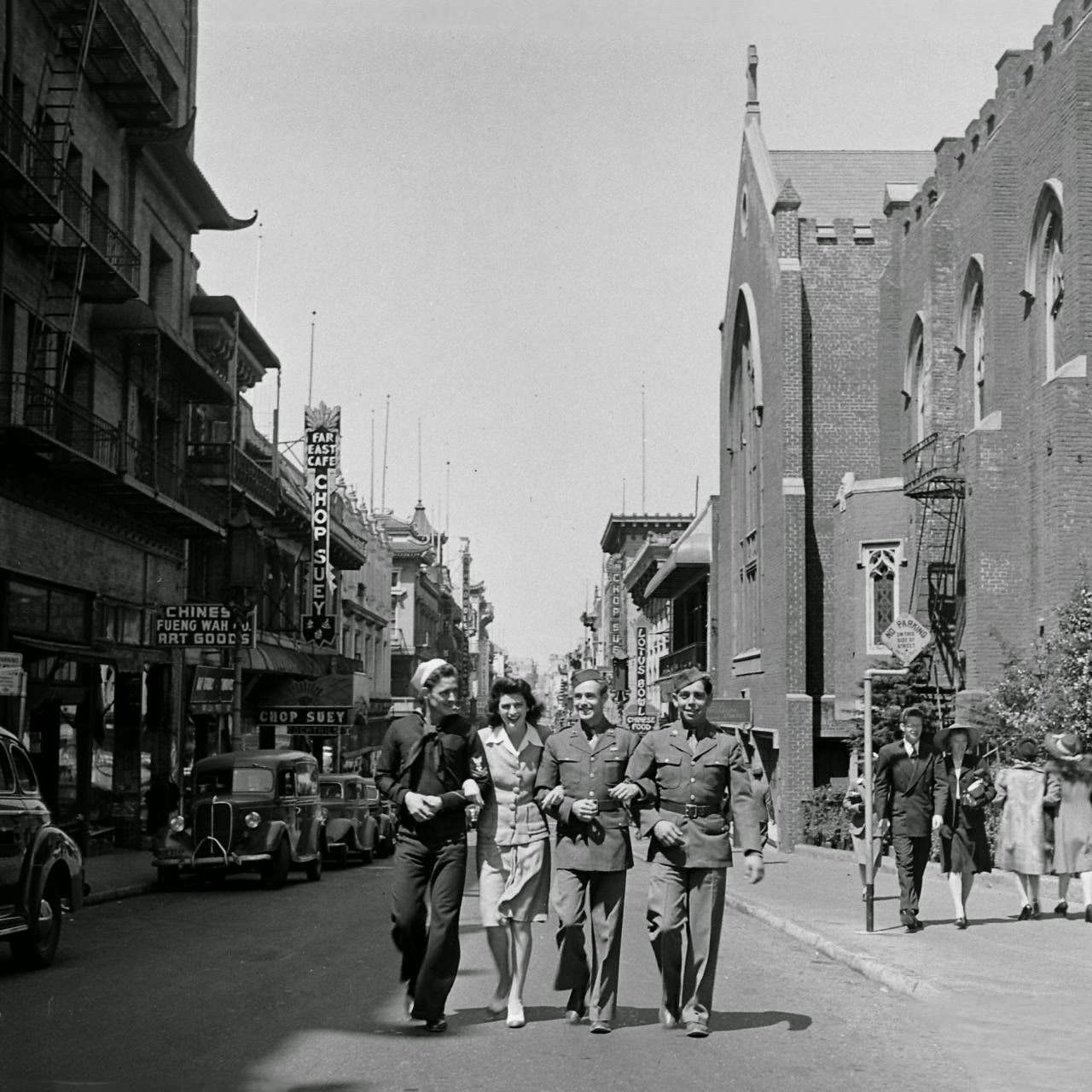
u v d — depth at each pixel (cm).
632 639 9688
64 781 2711
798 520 4103
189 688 3416
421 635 9269
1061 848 1533
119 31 2727
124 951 1383
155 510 2905
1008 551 2822
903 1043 886
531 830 931
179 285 3491
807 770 3975
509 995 924
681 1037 886
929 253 3338
